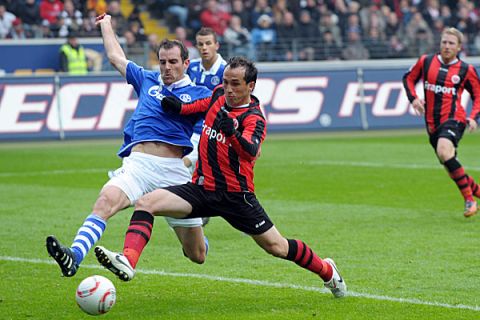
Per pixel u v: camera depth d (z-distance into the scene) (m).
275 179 53.28
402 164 59.72
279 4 97.12
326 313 23.38
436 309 23.69
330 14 97.88
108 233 37.03
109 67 90.19
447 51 40.59
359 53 97.56
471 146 71.06
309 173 55.78
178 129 25.73
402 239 34.47
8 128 75.31
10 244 34.31
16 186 51.25
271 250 23.94
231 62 23.06
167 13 98.69
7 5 90.50
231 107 23.52
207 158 23.64
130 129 26.52
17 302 25.09
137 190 24.97
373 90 84.31
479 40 103.25
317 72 82.88
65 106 76.94
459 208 42.31
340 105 83.19
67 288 26.89
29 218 40.44
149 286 27.03
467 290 25.94
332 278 24.72
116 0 96.25
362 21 99.94
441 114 40.84
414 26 101.12
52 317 23.42
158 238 35.72
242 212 23.59
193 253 25.69
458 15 103.25
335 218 39.72
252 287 26.69
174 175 25.70
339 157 64.19
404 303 24.39
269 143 74.81
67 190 49.56
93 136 77.38
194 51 92.31
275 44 95.19
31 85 76.00
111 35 28.11
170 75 25.75
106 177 55.06
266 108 81.12
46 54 89.62
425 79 41.19
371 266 29.58
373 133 82.19
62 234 36.50
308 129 82.00
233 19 93.62
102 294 21.39
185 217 23.88
